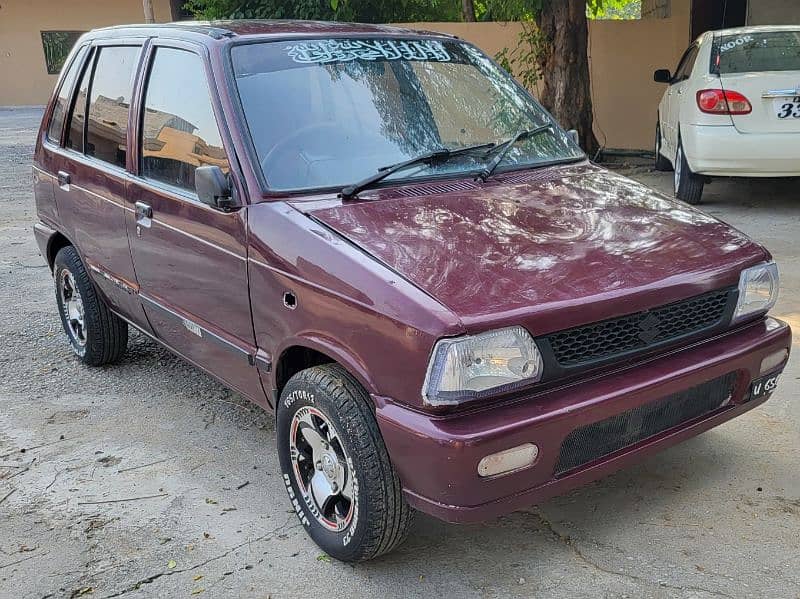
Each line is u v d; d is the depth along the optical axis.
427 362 2.52
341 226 3.02
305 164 3.38
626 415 2.80
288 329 3.08
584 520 3.31
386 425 2.65
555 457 2.67
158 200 3.81
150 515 3.49
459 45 4.34
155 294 4.07
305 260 2.96
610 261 2.92
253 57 3.61
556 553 3.11
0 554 3.26
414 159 3.53
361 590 2.95
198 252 3.56
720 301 3.06
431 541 3.21
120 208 4.18
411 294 2.62
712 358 2.98
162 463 3.94
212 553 3.21
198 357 3.90
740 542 3.12
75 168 4.68
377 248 2.87
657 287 2.84
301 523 3.27
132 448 4.10
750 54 8.01
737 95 7.64
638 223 3.27
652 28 11.97
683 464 3.69
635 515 3.32
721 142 7.76
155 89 3.97
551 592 2.89
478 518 2.61
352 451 2.80
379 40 4.02
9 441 4.21
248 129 3.38
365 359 2.73
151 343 5.58
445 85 3.99
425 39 4.21
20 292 6.84
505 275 2.74
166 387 4.85
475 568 3.04
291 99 3.54
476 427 2.52
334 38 3.89
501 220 3.15
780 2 11.90
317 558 3.15
